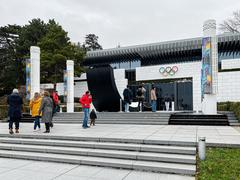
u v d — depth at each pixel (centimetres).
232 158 601
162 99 2625
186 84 2520
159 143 732
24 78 3912
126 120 1414
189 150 653
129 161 641
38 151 778
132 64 3506
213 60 1416
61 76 3294
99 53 3609
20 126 1308
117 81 2814
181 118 1352
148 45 3291
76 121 1516
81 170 611
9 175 581
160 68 2659
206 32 1436
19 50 3819
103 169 616
